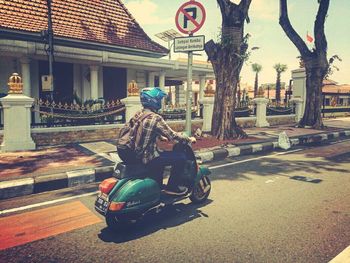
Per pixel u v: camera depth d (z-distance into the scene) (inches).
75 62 486.9
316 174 241.1
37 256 115.0
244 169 259.0
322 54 563.5
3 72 452.8
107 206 132.0
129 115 393.1
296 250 117.7
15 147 306.0
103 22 565.6
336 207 165.3
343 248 119.2
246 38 402.6
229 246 121.3
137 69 606.5
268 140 396.8
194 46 266.4
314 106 577.9
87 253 117.0
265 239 127.3
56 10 512.4
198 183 170.6
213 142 369.4
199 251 117.6
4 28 420.5
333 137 497.4
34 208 167.8
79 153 294.8
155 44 622.5
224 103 400.2
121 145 137.5
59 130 345.7
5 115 300.5
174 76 822.5
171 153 153.9
